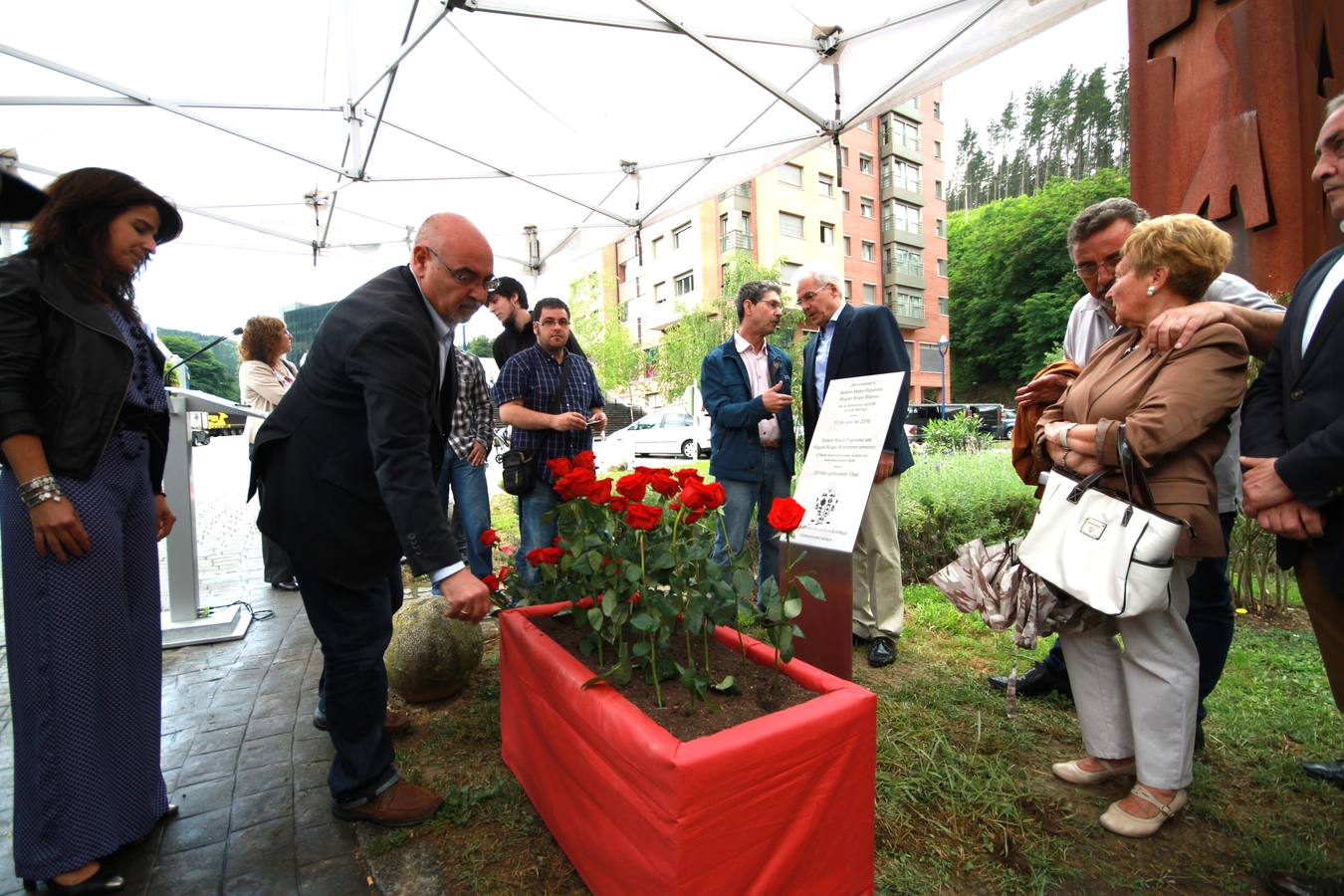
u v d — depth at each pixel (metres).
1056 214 48.72
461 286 1.90
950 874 1.79
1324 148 1.58
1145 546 1.68
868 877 1.60
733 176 5.33
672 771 1.23
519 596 2.37
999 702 2.75
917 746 2.38
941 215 47.94
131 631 1.90
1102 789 2.15
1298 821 1.99
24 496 1.63
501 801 2.12
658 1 3.68
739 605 1.71
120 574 1.84
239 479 15.33
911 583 4.67
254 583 5.16
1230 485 2.17
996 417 23.20
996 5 3.25
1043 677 2.79
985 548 2.07
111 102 3.99
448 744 2.51
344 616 1.95
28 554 1.69
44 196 1.06
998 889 1.73
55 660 1.71
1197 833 1.95
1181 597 1.88
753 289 3.54
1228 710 2.66
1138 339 1.95
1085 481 1.85
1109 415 1.85
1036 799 2.09
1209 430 1.77
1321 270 1.65
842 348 3.29
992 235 53.25
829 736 1.45
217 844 1.96
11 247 3.19
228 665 3.37
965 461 6.40
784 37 3.96
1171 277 1.80
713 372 3.61
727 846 1.30
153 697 1.99
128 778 1.88
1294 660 3.19
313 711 2.84
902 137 44.56
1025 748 2.41
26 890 1.78
